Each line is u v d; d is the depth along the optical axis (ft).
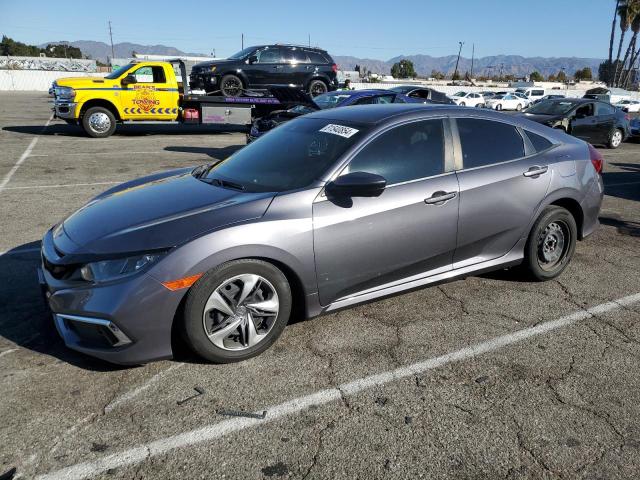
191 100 49.21
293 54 53.67
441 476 7.64
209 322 10.02
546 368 10.57
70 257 9.73
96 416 8.82
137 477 7.54
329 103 35.53
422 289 13.20
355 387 9.79
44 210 21.85
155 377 9.95
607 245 18.81
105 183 27.58
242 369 10.29
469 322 12.49
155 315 9.46
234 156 13.70
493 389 9.82
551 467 7.86
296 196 10.70
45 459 7.84
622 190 29.37
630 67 266.57
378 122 12.14
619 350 11.34
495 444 8.33
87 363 10.35
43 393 9.38
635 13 252.83
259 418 8.86
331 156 11.51
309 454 8.04
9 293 13.51
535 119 47.47
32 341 11.12
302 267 10.64
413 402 9.37
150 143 45.39
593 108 49.60
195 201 10.91
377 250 11.50
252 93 52.16
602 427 8.78
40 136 47.85
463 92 131.54
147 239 9.68
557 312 13.14
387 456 8.02
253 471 7.69
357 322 12.37
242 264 10.05
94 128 47.52
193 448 8.13
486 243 13.35
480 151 13.28
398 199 11.64
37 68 188.34
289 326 12.14
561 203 14.96
